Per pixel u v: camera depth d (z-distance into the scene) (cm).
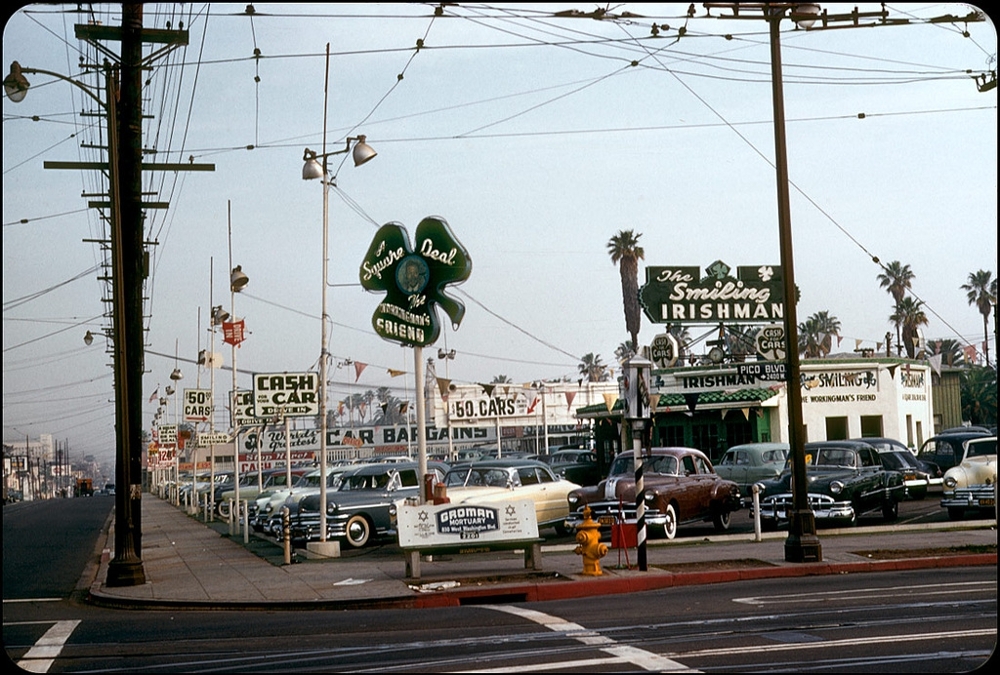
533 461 2347
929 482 3084
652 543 2070
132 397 1852
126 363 1817
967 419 5703
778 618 1131
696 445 4112
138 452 1841
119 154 1905
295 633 1163
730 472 3077
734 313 3416
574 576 1570
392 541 2412
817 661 888
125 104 1909
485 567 1738
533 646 1000
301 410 2128
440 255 1947
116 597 1590
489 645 1015
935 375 5512
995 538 1922
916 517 2577
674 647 970
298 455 7112
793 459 1723
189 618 1369
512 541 1644
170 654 1048
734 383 3969
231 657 1013
